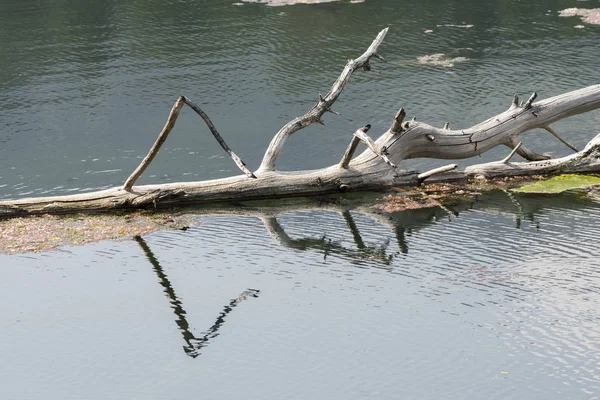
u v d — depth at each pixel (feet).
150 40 134.41
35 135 97.76
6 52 128.06
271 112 104.32
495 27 139.03
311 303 59.72
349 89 112.37
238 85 114.01
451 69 118.42
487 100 105.91
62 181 85.15
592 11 147.74
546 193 82.02
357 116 102.89
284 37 134.82
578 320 56.39
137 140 96.53
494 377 49.88
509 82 112.37
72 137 97.30
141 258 67.10
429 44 130.21
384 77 116.26
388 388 48.96
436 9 151.02
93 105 107.34
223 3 157.89
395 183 83.82
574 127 100.12
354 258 67.36
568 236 70.69
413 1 156.97
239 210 78.33
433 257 67.15
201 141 96.53
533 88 109.81
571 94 88.48
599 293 60.08
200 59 124.77
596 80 111.75
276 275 64.28
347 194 82.48
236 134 97.76
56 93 111.34
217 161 90.74
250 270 65.16
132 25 143.13
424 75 116.37
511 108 87.56
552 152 92.63
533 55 123.75
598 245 68.59
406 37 133.90
